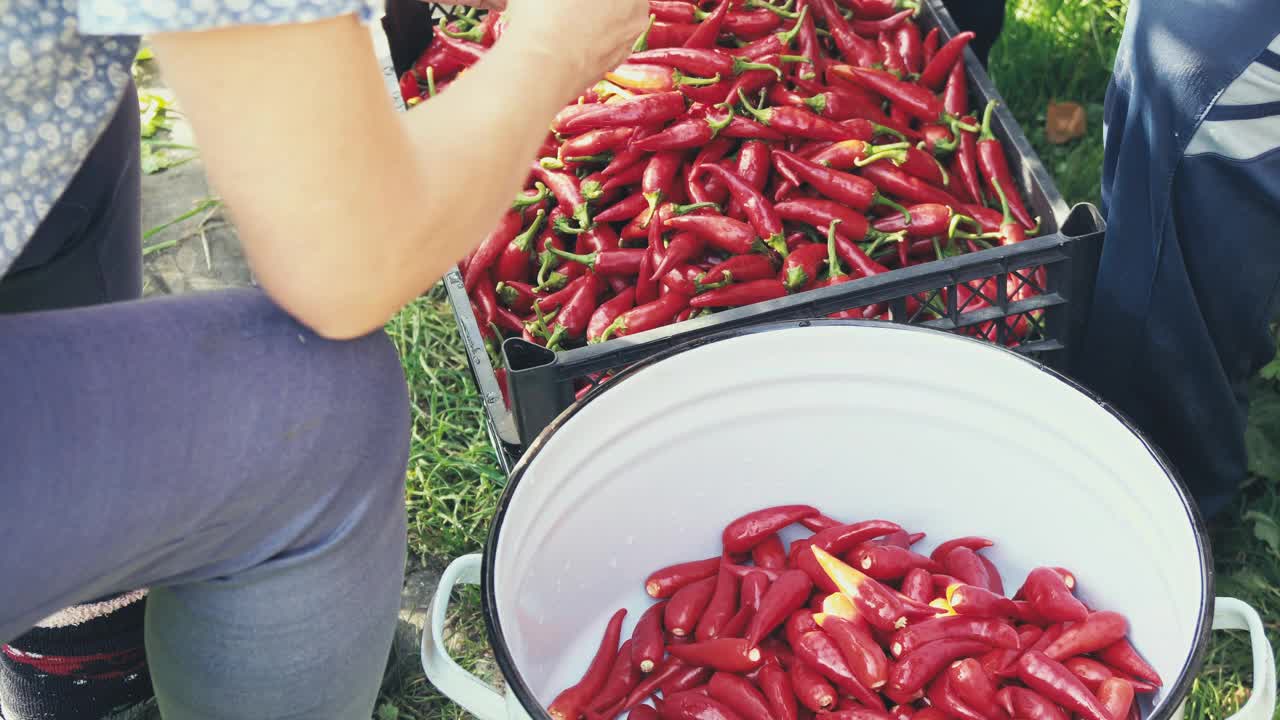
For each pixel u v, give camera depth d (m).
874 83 2.16
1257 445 1.69
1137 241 1.51
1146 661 1.33
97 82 0.77
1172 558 1.24
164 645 1.00
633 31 0.94
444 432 1.96
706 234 1.92
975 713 1.27
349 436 0.89
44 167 0.77
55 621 1.37
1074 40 2.45
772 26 2.30
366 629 1.03
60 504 0.76
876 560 1.44
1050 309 1.64
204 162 0.71
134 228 1.36
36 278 1.21
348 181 0.71
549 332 1.97
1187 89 1.38
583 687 1.41
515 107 0.84
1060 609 1.34
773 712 1.34
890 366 1.44
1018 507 1.48
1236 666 1.54
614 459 1.42
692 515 1.55
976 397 1.43
